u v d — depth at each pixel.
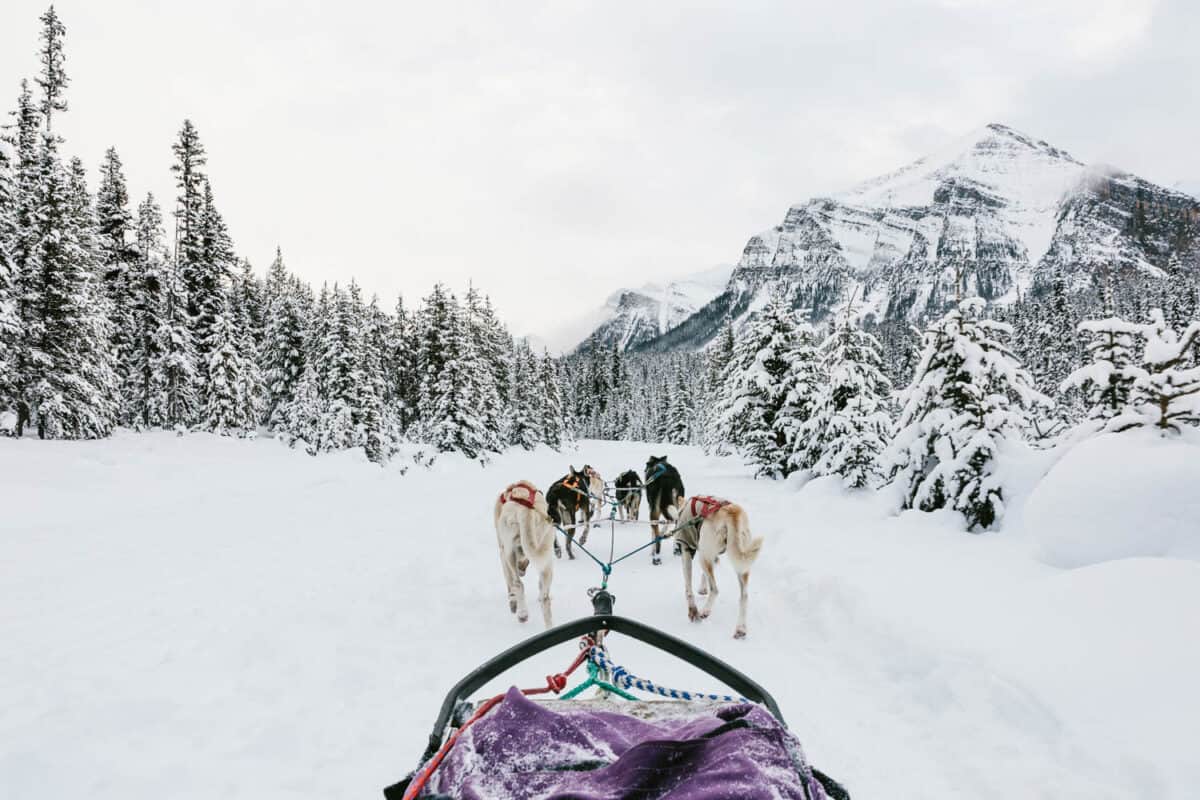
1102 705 4.09
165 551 9.65
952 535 10.23
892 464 12.61
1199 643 4.36
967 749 4.18
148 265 34.84
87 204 32.09
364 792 3.76
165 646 5.66
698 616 7.28
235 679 5.09
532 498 6.91
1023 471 10.48
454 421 38.28
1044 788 3.65
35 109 29.73
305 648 5.75
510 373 54.94
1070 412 23.69
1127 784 3.51
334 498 16.02
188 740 4.16
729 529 6.78
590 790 1.66
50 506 15.79
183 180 36.97
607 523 14.95
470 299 53.12
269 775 3.87
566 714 2.26
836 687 5.34
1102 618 5.09
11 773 3.64
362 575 8.20
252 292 46.78
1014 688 4.52
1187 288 57.34
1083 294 114.00
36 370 26.77
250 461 29.14
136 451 27.42
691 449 64.50
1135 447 8.02
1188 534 6.76
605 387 103.44
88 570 8.43
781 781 1.65
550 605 7.15
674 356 148.62
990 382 11.81
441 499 16.50
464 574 8.88
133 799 3.56
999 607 5.96
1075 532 7.50
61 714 4.36
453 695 2.30
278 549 9.81
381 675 5.40
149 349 35.00
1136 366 9.55
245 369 37.69
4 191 25.36
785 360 23.66
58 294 26.92
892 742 4.41
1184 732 3.67
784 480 21.91
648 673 5.67
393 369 48.16
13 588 7.56
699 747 1.79
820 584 7.68
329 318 36.81
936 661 5.23
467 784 1.74
